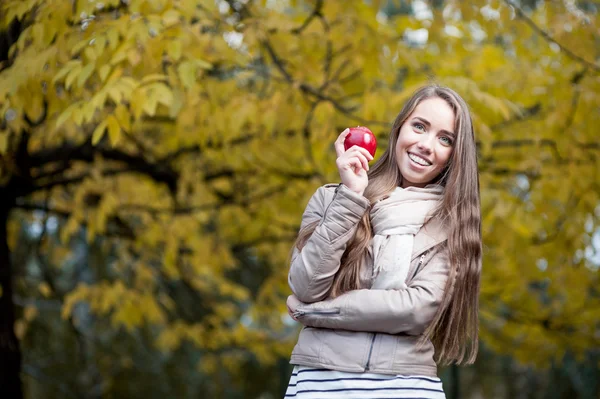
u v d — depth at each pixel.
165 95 3.72
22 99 4.04
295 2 6.13
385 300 2.47
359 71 5.62
